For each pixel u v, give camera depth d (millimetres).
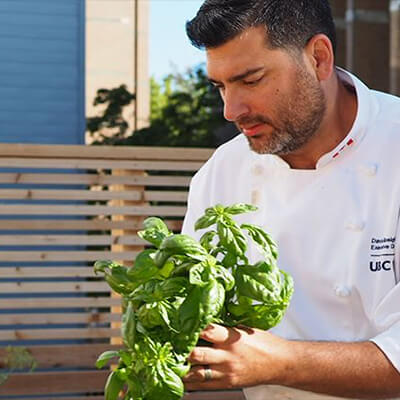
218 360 1691
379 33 5758
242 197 2354
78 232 4344
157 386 1595
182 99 5035
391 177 2154
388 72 5766
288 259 2244
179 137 4992
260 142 2027
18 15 4770
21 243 3793
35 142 4805
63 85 4840
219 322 1729
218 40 1893
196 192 2424
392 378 1899
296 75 1971
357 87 2197
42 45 4809
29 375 3826
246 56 1901
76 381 3865
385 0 5762
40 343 4117
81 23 4867
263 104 1953
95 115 4898
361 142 2193
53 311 4242
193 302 1565
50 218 4324
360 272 2152
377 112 2227
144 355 1607
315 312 2221
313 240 2219
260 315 1759
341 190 2199
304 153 2207
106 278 1724
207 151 3885
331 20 2098
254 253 2264
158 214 3879
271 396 2221
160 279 1677
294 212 2238
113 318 3918
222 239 1726
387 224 2141
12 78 4770
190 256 1594
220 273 1617
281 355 1798
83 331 3889
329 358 1859
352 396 1930
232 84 1944
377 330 2135
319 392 1897
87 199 3824
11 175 3750
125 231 3910
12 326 3871
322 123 2111
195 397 3893
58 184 4070
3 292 3830
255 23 1896
